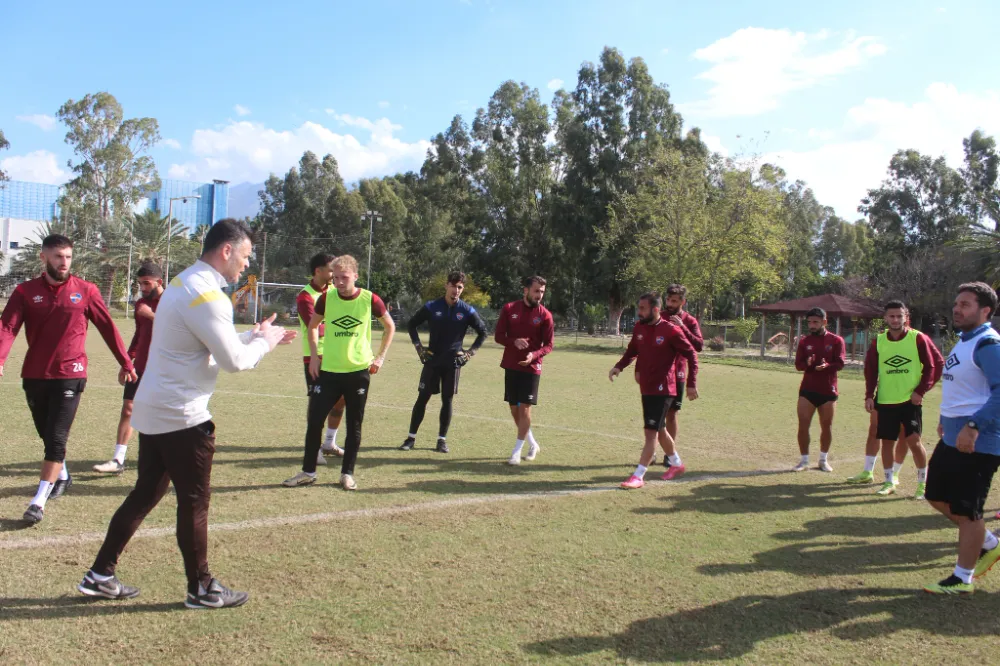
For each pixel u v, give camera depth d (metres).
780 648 3.27
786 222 39.81
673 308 7.16
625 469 7.17
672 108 46.28
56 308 4.79
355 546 4.43
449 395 7.66
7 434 7.36
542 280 7.12
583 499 5.86
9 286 48.91
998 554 4.20
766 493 6.41
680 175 35.44
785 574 4.25
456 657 3.05
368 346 6.00
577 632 3.35
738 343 39.28
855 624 3.57
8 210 79.56
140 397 3.37
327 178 77.12
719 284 35.09
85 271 46.47
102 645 3.05
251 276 44.41
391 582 3.87
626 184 43.03
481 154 58.94
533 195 52.69
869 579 4.24
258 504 5.27
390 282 53.56
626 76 45.09
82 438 7.41
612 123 44.22
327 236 72.12
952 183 57.31
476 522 5.05
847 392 17.12
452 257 63.84
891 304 6.55
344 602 3.59
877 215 59.59
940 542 5.05
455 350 7.64
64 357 4.80
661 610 3.64
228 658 2.97
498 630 3.33
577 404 12.19
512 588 3.85
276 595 3.65
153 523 4.67
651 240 35.88
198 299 3.28
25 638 3.07
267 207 80.12
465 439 8.45
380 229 67.19
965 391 4.23
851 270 73.62
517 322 7.24
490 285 53.28
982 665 3.17
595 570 4.18
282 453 7.09
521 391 7.17
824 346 7.43
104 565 3.47
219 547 4.32
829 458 8.34
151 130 62.34
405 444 7.75
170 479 3.56
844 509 5.95
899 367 6.52
